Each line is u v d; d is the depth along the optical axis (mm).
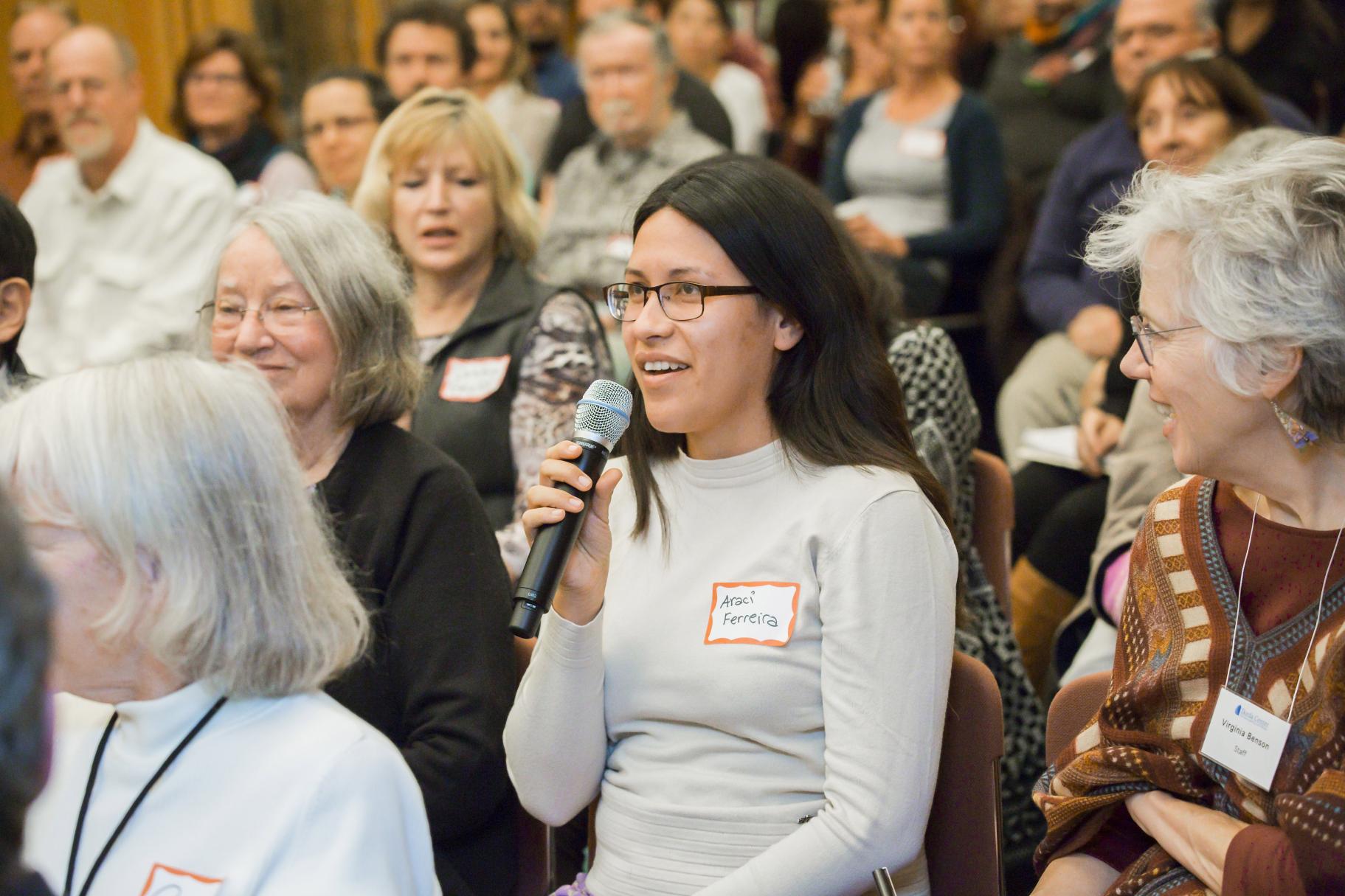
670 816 1783
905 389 2732
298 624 1346
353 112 4809
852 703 1702
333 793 1301
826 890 1658
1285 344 1414
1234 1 4445
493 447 2924
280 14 7230
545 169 5363
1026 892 2551
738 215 1802
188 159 4695
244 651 1318
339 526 2100
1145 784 1609
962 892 1850
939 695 1737
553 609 1832
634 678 1846
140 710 1337
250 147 5531
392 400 2182
